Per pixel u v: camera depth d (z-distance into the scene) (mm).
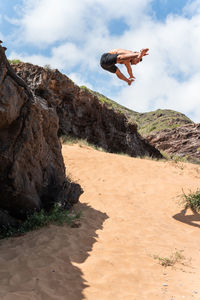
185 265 5637
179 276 5090
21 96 6449
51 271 4656
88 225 7652
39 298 3752
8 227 6527
